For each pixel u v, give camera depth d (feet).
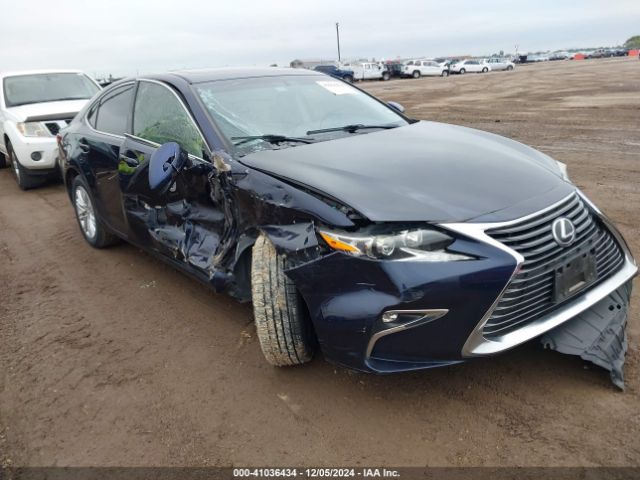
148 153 12.82
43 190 27.68
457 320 7.86
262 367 10.46
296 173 9.32
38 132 26.05
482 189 8.80
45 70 31.30
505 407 8.82
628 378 9.18
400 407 9.05
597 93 60.70
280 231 8.96
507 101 58.18
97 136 15.61
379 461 7.98
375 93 83.92
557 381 9.32
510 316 8.22
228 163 10.25
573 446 7.91
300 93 13.43
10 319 13.38
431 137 11.66
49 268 16.60
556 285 8.46
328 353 8.61
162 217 12.83
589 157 26.86
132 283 14.94
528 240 8.21
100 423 9.29
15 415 9.69
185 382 10.23
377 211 8.02
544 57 278.46
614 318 9.46
